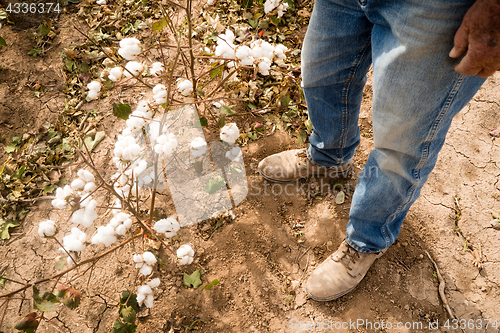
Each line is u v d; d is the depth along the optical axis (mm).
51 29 2605
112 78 1411
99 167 2102
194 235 1896
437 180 2094
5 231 1875
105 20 2670
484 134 2238
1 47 2504
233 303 1732
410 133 1139
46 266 1801
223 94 2340
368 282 1783
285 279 1804
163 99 1559
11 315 1664
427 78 996
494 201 2012
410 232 1926
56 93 2365
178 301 1723
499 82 2418
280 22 2707
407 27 935
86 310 1688
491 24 778
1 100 2299
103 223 1913
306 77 1528
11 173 2033
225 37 1591
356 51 1364
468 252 1865
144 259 1328
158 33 2570
